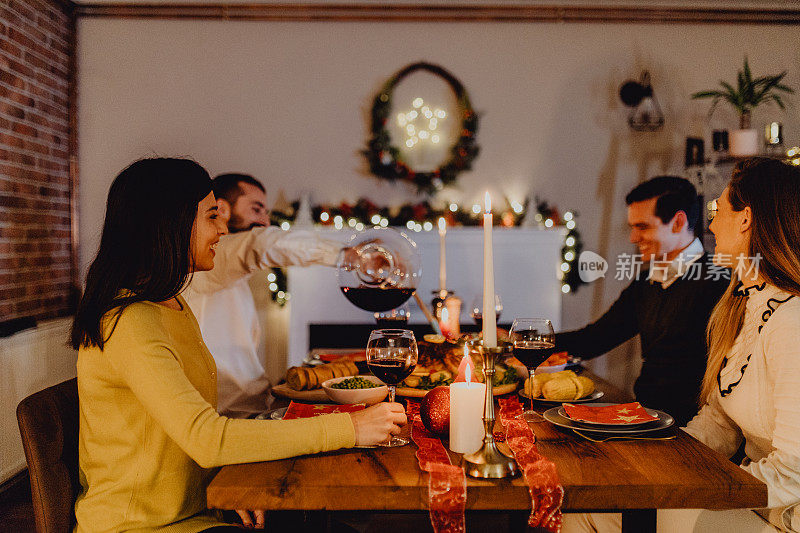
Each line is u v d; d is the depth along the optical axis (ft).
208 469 3.97
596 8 12.45
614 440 3.80
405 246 6.13
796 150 11.26
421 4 12.35
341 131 12.55
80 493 3.91
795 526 3.93
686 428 5.01
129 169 3.81
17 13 10.17
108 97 12.35
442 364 5.36
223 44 12.43
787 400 3.88
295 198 12.56
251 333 8.33
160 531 3.58
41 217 11.02
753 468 3.81
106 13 12.25
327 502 3.05
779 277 4.29
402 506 3.06
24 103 10.41
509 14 12.44
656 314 7.09
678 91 12.57
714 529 4.38
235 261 7.26
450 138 12.57
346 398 4.53
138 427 3.60
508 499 3.06
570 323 12.62
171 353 3.51
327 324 12.19
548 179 12.64
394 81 12.37
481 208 12.51
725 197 4.72
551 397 4.96
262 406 7.65
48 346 9.84
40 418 3.79
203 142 12.50
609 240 12.64
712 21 12.50
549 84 12.57
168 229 3.70
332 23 12.48
